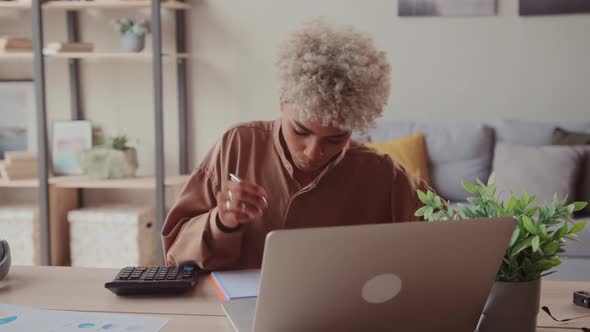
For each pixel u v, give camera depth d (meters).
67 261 3.73
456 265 0.85
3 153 3.85
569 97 3.66
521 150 3.23
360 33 1.17
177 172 3.89
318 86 1.08
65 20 3.83
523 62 3.67
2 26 3.87
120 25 3.54
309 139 1.18
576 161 3.11
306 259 0.78
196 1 3.79
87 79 3.88
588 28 3.61
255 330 0.83
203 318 1.04
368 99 1.11
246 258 1.32
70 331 0.97
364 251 0.80
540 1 3.61
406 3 3.69
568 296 1.17
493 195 0.98
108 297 1.15
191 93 3.85
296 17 3.76
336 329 0.86
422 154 3.40
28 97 3.84
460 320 0.92
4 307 1.09
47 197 3.43
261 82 3.81
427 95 3.74
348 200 1.33
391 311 0.87
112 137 3.66
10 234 3.55
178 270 1.23
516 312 0.91
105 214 3.48
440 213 0.99
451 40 3.70
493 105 3.71
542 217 0.95
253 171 1.34
